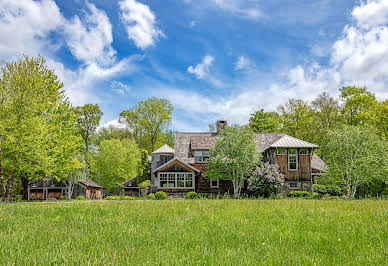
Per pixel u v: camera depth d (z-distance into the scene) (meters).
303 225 7.41
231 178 35.88
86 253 4.72
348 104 49.19
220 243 5.34
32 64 26.59
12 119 24.12
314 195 33.22
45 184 51.38
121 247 5.10
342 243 5.39
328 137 32.59
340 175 30.95
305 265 4.05
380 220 7.98
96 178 61.19
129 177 59.81
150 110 65.00
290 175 37.25
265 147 41.84
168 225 7.35
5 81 25.02
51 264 4.17
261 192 34.84
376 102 47.53
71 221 8.20
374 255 4.49
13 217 9.61
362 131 30.81
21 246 5.11
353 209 11.02
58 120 31.31
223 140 36.47
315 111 55.44
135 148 63.28
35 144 24.91
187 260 4.20
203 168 41.50
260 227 7.01
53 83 29.19
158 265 4.02
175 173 40.03
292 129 56.69
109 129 77.31
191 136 45.97
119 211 10.54
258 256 4.43
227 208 11.46
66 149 31.36
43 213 10.60
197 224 7.50
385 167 28.67
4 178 31.16
